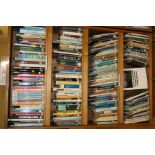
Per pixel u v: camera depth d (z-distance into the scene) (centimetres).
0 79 159
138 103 162
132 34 162
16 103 137
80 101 147
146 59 165
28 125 137
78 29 150
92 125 146
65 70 148
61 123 142
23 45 140
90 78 158
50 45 142
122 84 156
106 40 158
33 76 141
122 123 154
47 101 138
